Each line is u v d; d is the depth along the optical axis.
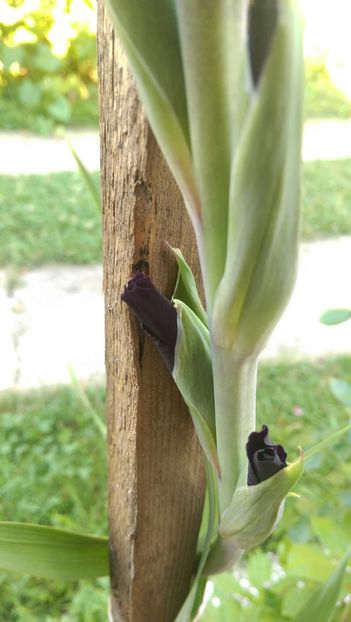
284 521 0.54
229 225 0.15
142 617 0.27
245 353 0.17
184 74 0.14
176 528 0.25
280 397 0.88
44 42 1.85
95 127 1.78
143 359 0.22
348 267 1.23
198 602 0.26
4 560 0.26
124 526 0.25
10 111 1.78
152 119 0.15
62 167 1.55
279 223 0.14
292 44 0.12
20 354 0.97
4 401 0.87
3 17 1.81
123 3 0.14
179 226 0.20
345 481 0.68
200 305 0.21
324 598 0.28
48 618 0.60
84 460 0.77
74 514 0.71
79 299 1.10
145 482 0.24
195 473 0.24
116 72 0.19
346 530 0.45
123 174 0.20
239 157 0.14
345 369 0.96
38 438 0.81
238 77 0.14
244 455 0.19
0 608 0.63
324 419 0.84
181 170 0.15
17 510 0.72
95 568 0.27
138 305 0.19
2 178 1.45
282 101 0.13
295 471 0.18
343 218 1.37
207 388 0.20
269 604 0.46
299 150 0.14
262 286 0.15
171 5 0.14
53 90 1.79
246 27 0.13
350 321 1.08
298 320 1.08
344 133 1.82
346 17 2.09
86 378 0.92
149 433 0.23
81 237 1.26
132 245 0.20
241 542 0.20
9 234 1.25
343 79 2.08
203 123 0.14
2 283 1.12
